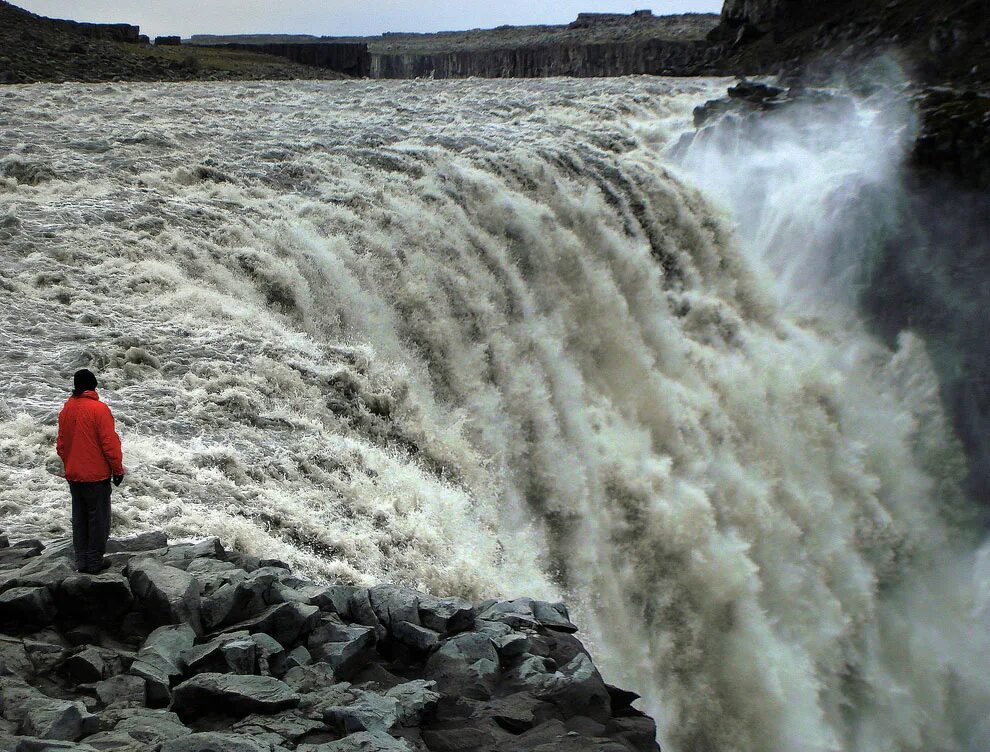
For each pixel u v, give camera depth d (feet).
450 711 27.96
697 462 88.48
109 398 48.75
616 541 75.41
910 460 107.04
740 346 104.06
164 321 58.75
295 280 69.62
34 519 36.91
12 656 26.96
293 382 54.90
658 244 107.24
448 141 110.73
